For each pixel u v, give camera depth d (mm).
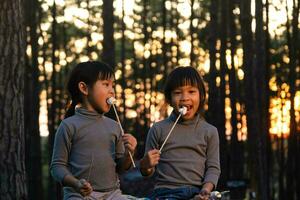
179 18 21938
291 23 17312
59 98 19141
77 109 4602
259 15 12719
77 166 4480
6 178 7086
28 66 15992
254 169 13461
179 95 4785
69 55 23281
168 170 4797
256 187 13148
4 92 7125
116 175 4637
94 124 4551
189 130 4840
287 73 18734
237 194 13828
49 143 17031
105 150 4527
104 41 13148
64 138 4496
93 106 4578
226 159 14875
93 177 4484
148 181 16125
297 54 17328
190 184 4770
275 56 18500
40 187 15242
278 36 18906
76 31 23109
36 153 15133
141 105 23266
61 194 15055
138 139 21328
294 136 16031
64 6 19719
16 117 7176
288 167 16547
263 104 13109
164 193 4770
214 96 14758
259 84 13039
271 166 17031
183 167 4777
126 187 16125
